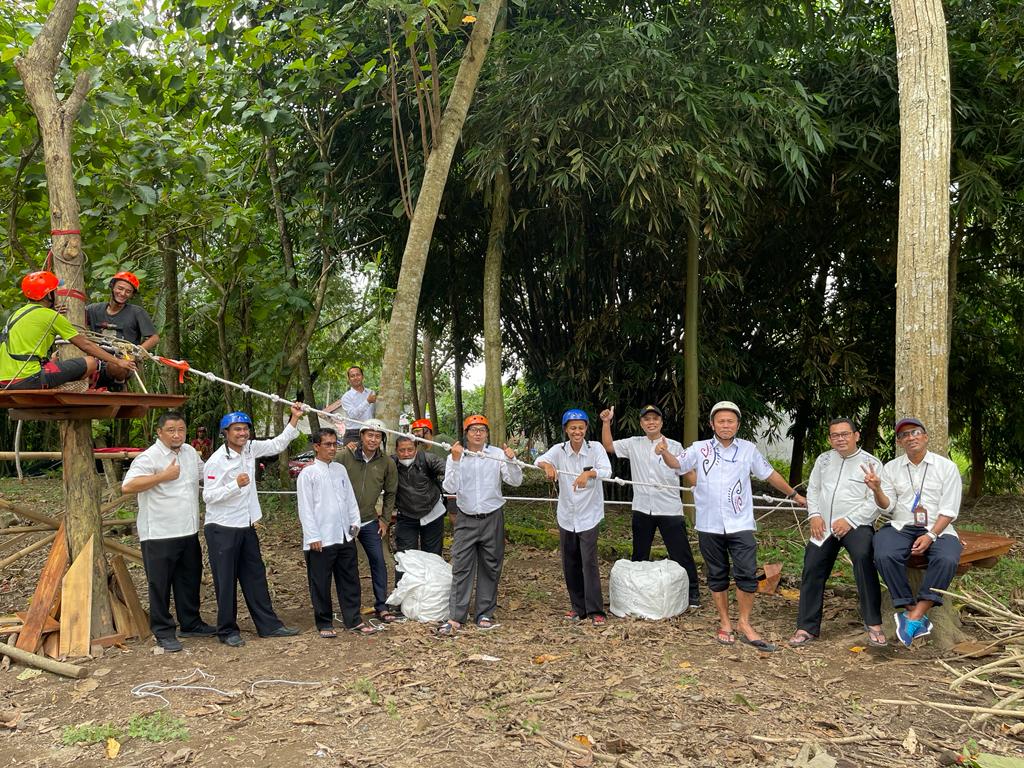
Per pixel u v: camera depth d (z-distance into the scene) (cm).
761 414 1045
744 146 775
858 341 1078
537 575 727
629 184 739
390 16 801
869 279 1080
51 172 529
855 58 891
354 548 558
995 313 1138
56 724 397
